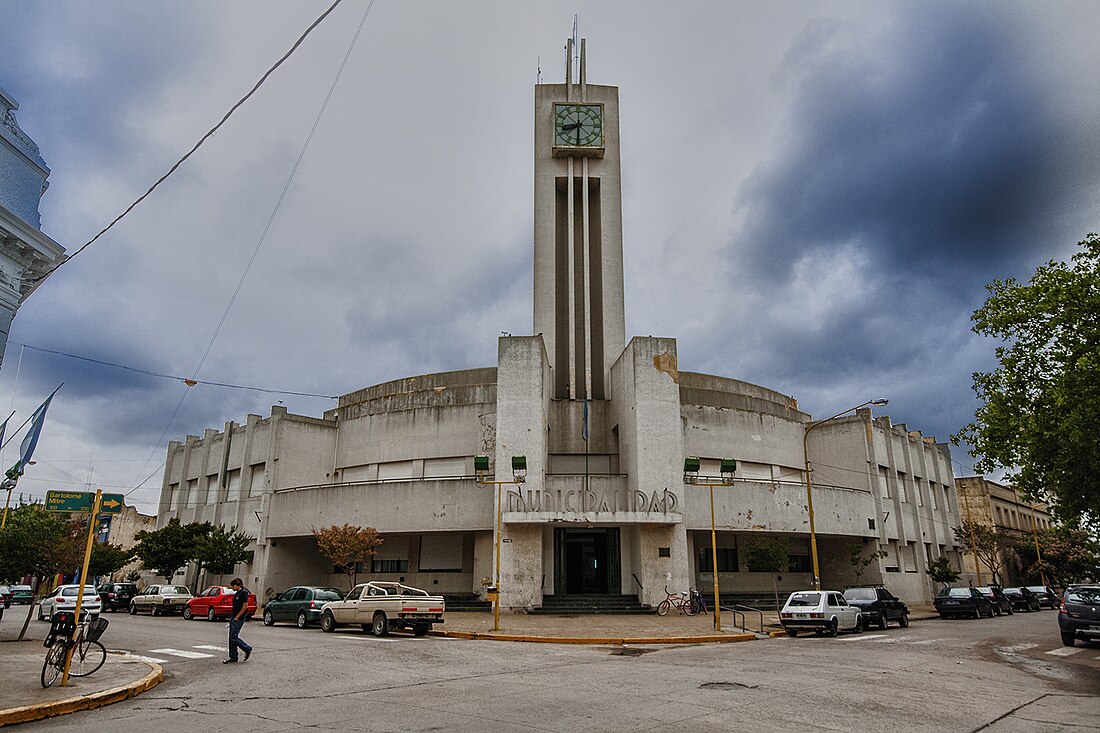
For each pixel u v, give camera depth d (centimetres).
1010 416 2000
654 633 2389
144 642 2106
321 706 1102
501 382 3522
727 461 3083
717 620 2512
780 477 4400
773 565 3503
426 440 4166
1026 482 2025
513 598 3200
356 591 2514
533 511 3219
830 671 1494
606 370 4347
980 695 1230
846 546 4328
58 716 1073
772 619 2969
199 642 2106
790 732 922
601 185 4694
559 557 3500
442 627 2583
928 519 5250
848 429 4672
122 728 969
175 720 1016
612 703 1114
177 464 5544
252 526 4322
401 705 1102
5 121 1331
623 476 3588
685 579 3247
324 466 4472
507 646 2067
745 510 3684
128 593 3888
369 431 4391
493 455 3978
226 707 1110
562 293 4600
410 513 3703
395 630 2541
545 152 4734
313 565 4297
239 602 1688
